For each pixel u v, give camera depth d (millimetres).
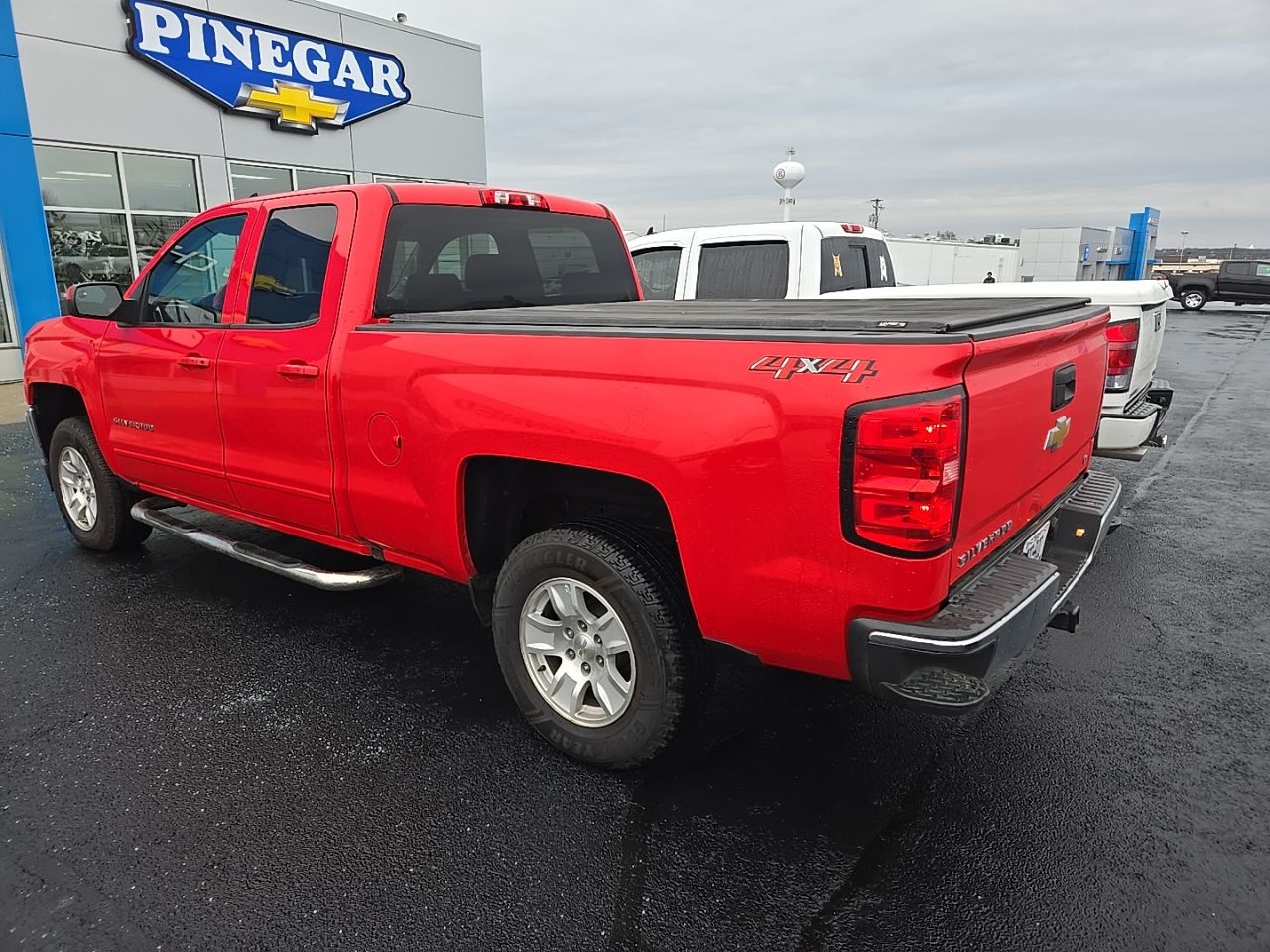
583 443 2635
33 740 3146
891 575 2176
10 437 8766
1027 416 2619
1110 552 5332
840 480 2188
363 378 3238
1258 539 5605
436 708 3402
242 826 2656
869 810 2746
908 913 2297
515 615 3027
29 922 2252
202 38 12484
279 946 2180
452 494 3047
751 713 3369
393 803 2773
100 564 5078
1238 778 2924
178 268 4199
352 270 3361
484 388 2867
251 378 3693
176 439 4234
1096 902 2332
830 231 6996
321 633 4117
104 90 11625
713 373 2391
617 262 4598
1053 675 3691
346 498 3445
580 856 2525
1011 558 2682
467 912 2299
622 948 2180
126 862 2490
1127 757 3057
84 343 4727
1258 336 21734
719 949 2176
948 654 2158
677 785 2881
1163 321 5902
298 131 13992
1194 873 2451
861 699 3477
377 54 14938
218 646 3967
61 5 11086
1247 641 4043
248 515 4102
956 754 3076
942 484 2129
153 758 3037
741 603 2443
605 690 2875
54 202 11445
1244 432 9367
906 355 2137
